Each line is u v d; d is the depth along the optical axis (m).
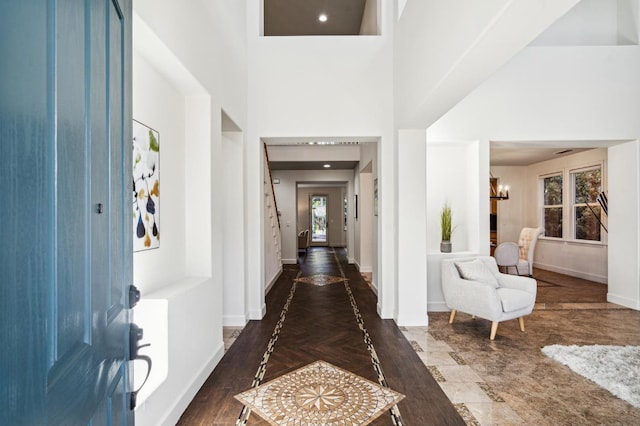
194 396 2.39
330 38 4.27
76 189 0.68
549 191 7.72
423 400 2.34
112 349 0.90
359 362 2.95
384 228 4.23
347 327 3.88
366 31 6.25
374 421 2.10
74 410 0.67
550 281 6.48
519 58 4.60
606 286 6.03
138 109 2.13
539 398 2.36
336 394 2.42
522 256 6.47
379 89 4.24
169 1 2.12
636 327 3.84
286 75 4.27
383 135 4.23
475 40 1.93
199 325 2.54
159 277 2.38
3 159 0.46
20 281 0.50
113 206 0.91
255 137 4.26
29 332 0.52
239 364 2.91
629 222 4.70
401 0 3.96
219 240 3.03
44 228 0.57
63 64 0.62
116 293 0.93
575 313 4.39
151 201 2.27
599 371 2.72
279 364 2.91
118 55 0.95
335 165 8.25
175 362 2.13
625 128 4.57
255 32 4.27
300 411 2.21
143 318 1.85
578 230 6.93
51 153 0.59
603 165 6.26
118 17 0.96
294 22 6.89
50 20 0.58
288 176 9.23
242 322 3.94
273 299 5.19
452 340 3.46
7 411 0.47
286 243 9.23
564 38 4.94
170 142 2.58
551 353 3.09
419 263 3.97
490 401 2.32
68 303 0.65
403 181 3.98
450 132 4.56
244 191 4.09
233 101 3.62
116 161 0.93
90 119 0.75
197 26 2.58
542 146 4.96
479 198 4.59
